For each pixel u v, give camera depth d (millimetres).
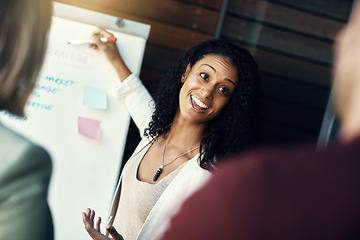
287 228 419
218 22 2393
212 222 448
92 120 1802
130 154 2396
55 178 1770
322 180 421
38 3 663
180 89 1671
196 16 2383
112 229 1355
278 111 2582
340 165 420
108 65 1825
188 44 2400
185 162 1547
